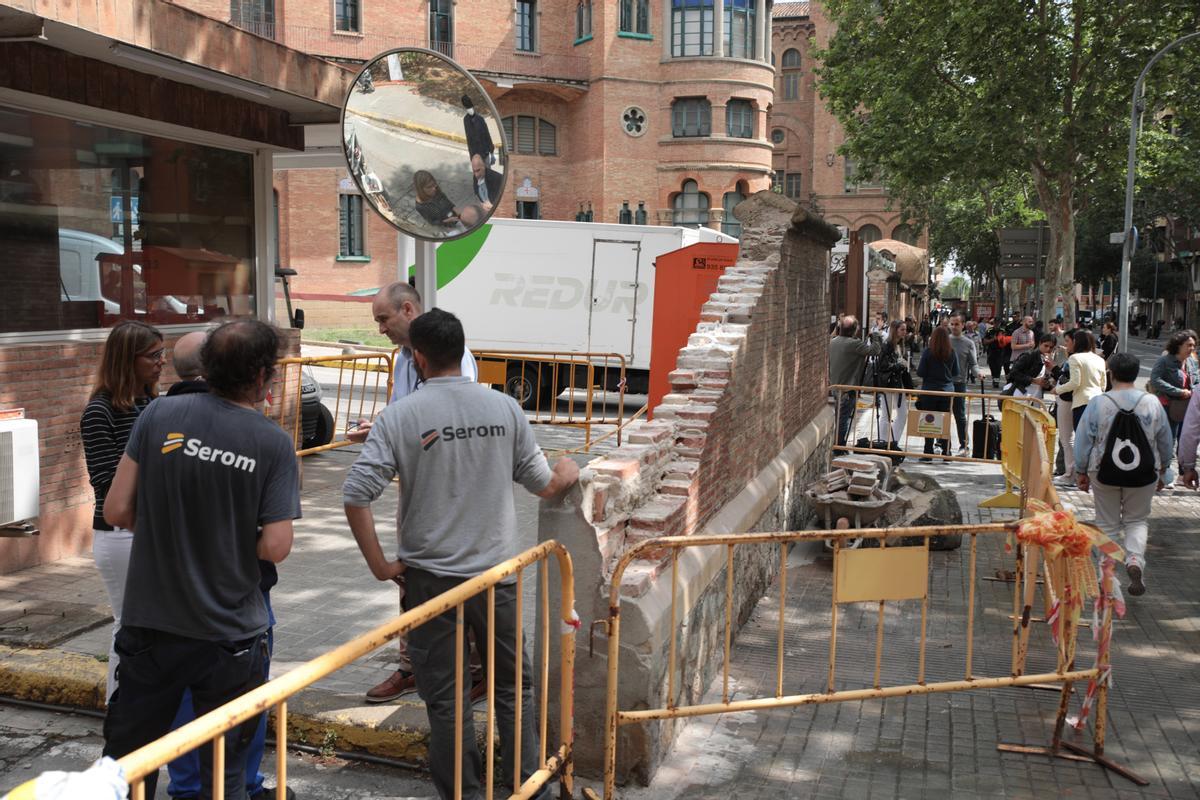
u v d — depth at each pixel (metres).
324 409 10.98
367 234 37.06
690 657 4.90
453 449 3.52
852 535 4.43
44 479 6.63
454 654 3.54
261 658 3.26
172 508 3.06
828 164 58.12
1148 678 5.68
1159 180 27.48
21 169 6.58
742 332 6.68
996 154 25.66
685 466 5.38
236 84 7.34
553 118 42.00
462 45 39.22
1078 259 61.56
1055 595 4.78
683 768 4.39
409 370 4.34
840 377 13.27
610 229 17.33
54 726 4.51
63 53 6.57
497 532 3.59
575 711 4.22
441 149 5.50
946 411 12.16
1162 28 24.12
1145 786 4.35
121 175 7.43
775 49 60.00
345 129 5.45
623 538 4.62
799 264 8.97
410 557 3.54
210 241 8.37
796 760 4.52
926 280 53.78
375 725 4.29
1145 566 7.69
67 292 6.99
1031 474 6.90
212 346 3.14
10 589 6.08
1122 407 6.94
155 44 6.23
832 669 4.47
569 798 4.00
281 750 2.41
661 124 40.97
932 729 4.91
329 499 8.91
